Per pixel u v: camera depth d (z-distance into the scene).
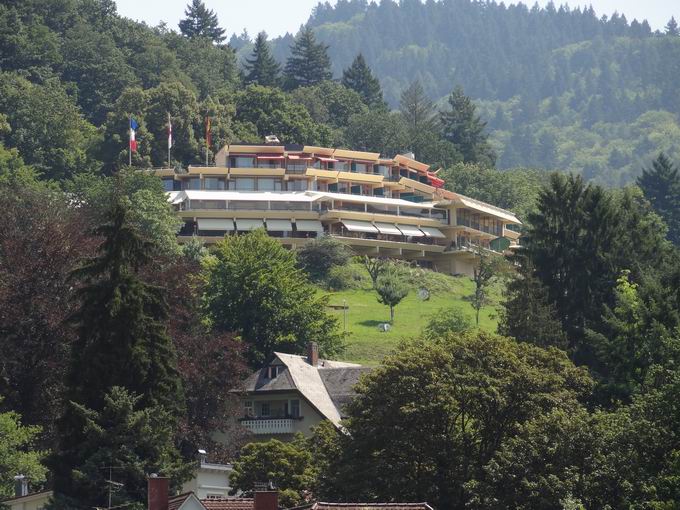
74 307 137.00
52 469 112.50
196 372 136.62
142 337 119.50
